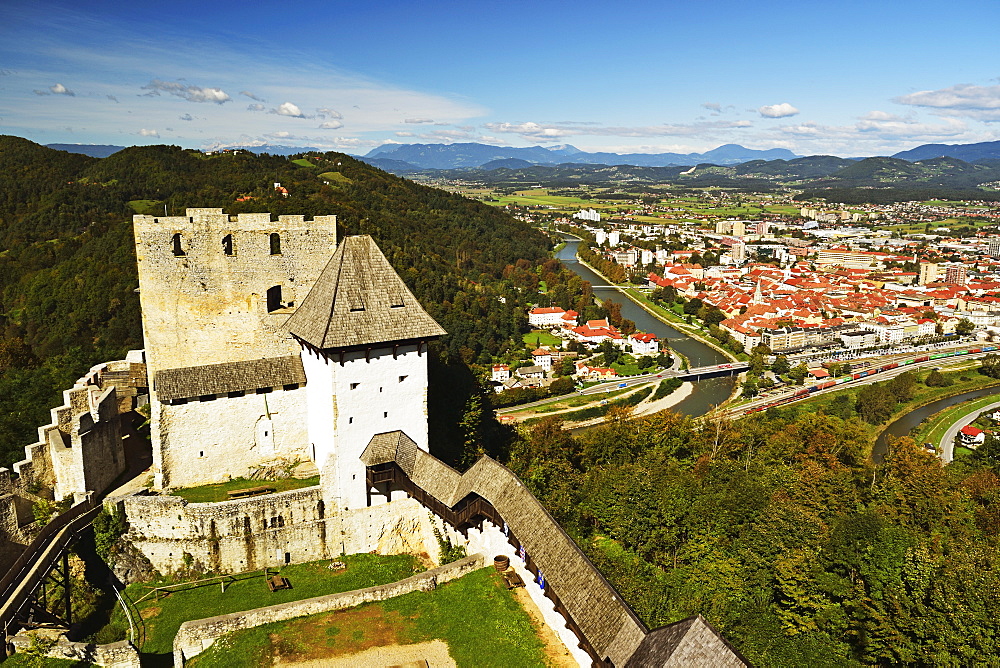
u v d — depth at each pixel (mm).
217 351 61188
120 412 70938
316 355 56969
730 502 64562
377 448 56125
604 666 35188
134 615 49250
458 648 42438
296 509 54781
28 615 46156
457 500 50344
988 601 47125
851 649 47781
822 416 133875
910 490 86938
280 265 62000
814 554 57562
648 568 56406
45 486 56844
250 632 44344
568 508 67000
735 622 47719
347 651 42531
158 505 52344
